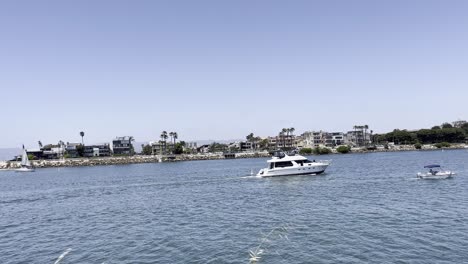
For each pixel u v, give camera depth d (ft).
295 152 289.74
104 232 119.75
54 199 217.56
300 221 120.47
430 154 612.29
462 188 181.37
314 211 136.98
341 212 132.57
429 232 100.42
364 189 193.77
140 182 303.07
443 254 82.64
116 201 193.67
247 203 164.35
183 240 103.55
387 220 116.57
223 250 92.43
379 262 79.51
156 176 370.12
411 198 157.58
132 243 103.35
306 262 81.25
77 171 575.38
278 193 192.75
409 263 78.18
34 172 617.62
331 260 81.87
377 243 92.53
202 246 96.78
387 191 182.29
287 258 84.17
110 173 470.39
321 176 270.26
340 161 506.48
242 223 122.11
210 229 115.75
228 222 124.98
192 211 150.20
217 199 181.27
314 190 197.88
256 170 399.85
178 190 230.27
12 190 291.79
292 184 229.86
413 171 292.20
